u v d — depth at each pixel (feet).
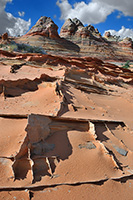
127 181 16.03
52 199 12.30
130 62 250.98
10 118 21.68
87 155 17.90
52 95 32.27
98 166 16.84
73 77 60.90
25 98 32.99
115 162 17.83
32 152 15.84
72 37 261.85
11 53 93.15
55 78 45.75
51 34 219.00
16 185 12.50
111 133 24.21
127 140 24.58
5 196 11.59
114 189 14.66
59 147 17.98
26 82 38.68
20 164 14.46
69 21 281.54
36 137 17.25
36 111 25.18
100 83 72.33
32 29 226.58
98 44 253.85
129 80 102.01
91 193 13.65
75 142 19.38
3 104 28.19
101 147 19.69
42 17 236.02
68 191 13.28
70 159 16.75
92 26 320.29
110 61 231.30
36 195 12.25
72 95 36.65
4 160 14.58
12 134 18.22
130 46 297.53
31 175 13.78
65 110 26.99
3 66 62.59
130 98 58.34
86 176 15.17
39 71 60.95
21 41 199.11
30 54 90.79
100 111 34.27
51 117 20.98
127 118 35.86
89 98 42.27
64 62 92.89
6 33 135.95
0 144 16.55
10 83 35.42
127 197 14.19
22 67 63.87
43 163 15.15
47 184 13.21
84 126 22.67
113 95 56.39
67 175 14.78
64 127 21.22
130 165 18.66
